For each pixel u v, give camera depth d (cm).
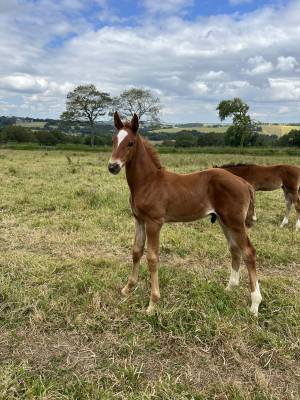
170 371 345
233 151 3731
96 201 952
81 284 493
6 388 313
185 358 365
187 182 467
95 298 455
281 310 446
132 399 308
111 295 473
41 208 902
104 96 5650
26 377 329
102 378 335
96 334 399
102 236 707
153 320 420
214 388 323
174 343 386
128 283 485
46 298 454
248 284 520
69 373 340
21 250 632
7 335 392
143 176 461
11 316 422
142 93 5247
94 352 370
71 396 311
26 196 994
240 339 386
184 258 618
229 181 457
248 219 481
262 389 323
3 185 1193
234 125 5006
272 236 742
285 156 3278
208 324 409
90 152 3625
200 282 504
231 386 323
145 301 468
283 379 340
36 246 655
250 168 860
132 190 473
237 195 452
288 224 868
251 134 5059
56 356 362
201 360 362
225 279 538
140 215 469
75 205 916
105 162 2164
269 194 1236
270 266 597
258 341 389
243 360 362
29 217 834
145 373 344
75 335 396
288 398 317
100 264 573
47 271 535
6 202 945
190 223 822
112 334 398
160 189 456
